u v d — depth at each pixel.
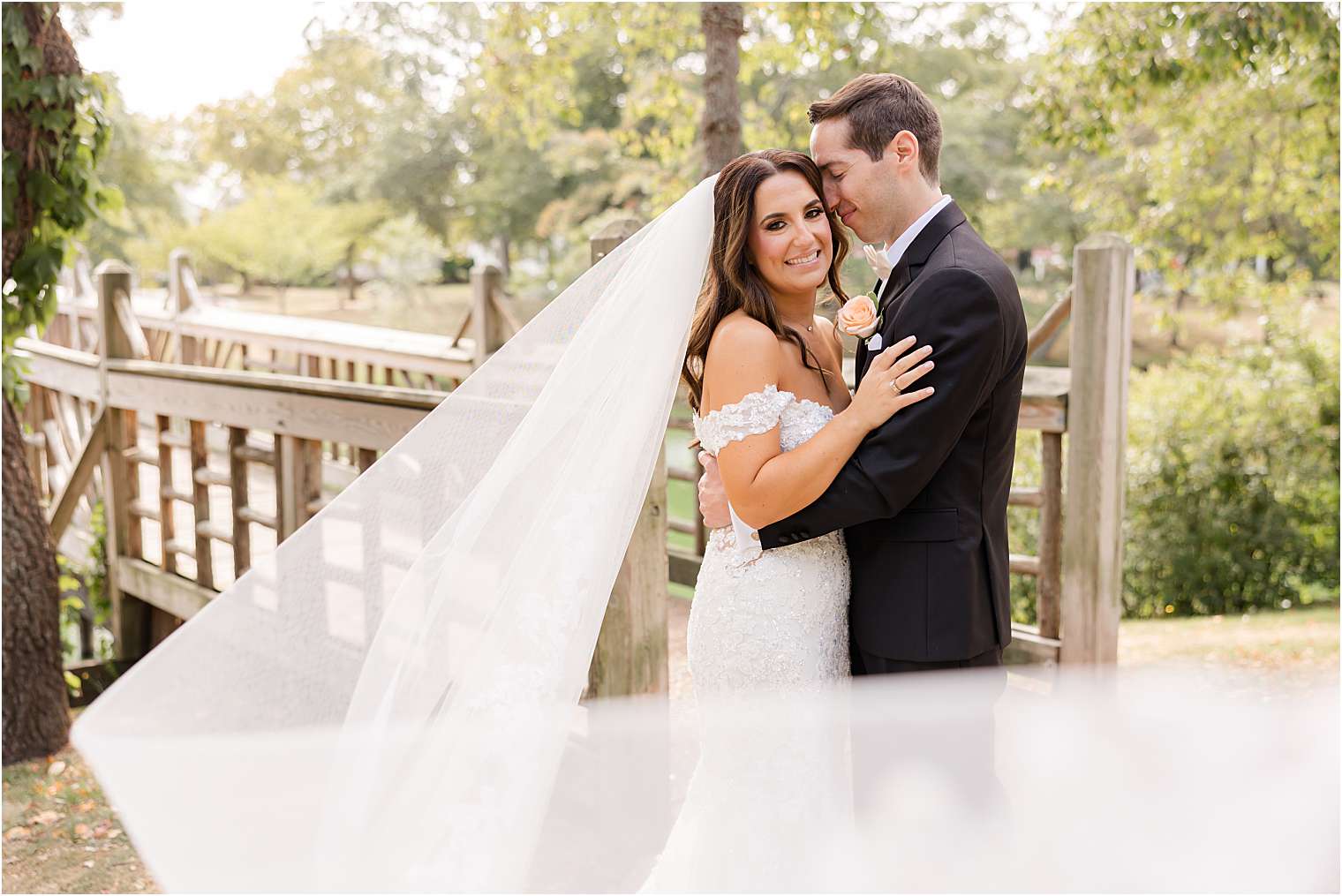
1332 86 6.69
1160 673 4.84
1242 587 6.83
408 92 20.73
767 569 2.21
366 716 2.09
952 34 17.05
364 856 2.03
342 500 2.18
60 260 4.39
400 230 20.88
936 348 2.02
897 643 2.17
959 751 2.18
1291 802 3.09
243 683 2.04
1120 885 2.67
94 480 6.79
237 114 21.02
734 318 2.21
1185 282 8.22
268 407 4.60
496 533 2.22
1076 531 4.07
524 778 2.13
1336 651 5.18
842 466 2.04
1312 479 6.84
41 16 4.18
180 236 20.52
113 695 1.97
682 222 2.27
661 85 7.80
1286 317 7.74
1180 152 7.72
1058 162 15.78
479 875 2.06
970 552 2.13
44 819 3.71
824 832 2.23
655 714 3.21
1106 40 6.35
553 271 19.27
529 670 2.18
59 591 4.57
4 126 4.18
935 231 2.17
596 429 2.28
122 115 18.61
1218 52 5.97
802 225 2.18
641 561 3.17
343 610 2.14
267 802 2.01
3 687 4.30
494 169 19.67
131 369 5.68
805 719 2.20
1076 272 3.98
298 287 27.20
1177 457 6.95
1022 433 6.28
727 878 2.26
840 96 2.27
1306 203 7.64
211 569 5.34
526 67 7.90
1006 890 2.22
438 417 2.29
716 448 2.17
